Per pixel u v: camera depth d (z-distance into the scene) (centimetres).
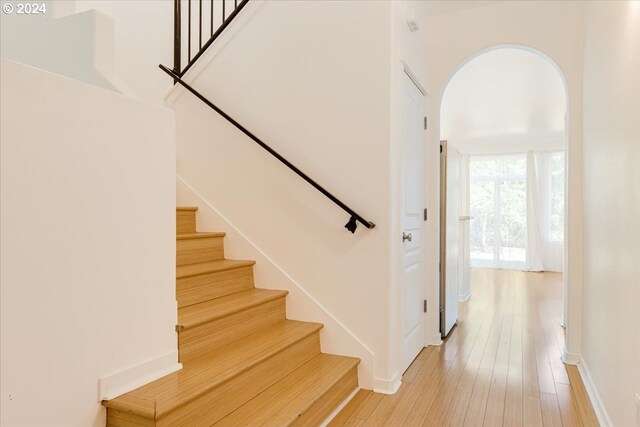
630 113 173
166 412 147
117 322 159
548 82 492
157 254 177
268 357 202
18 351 128
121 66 352
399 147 258
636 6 164
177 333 187
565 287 338
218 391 171
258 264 277
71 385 143
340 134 255
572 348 294
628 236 173
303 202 266
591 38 260
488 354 315
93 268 151
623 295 180
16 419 128
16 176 128
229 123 289
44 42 212
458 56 330
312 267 263
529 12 310
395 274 253
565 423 211
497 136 851
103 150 155
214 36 291
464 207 854
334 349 255
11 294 127
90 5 335
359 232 250
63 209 141
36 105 134
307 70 265
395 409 222
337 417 212
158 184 178
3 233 125
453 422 210
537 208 845
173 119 186
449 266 378
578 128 295
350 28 253
